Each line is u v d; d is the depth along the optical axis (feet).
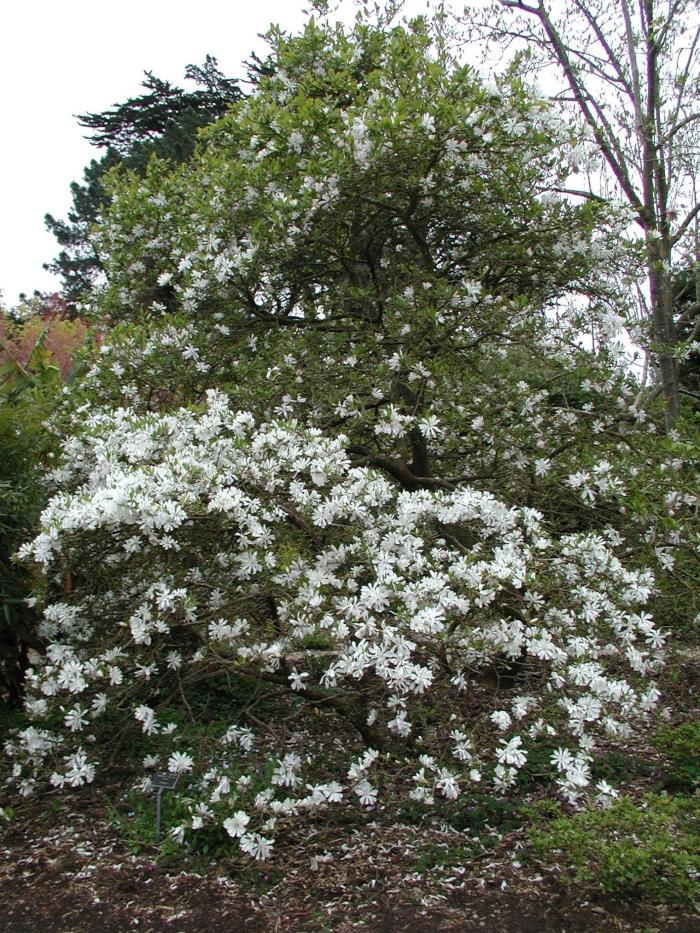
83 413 15.88
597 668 10.66
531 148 15.40
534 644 10.70
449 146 14.78
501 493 16.84
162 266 20.07
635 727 15.78
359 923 9.33
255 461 11.83
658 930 9.05
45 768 12.64
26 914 9.59
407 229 18.11
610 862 9.18
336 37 18.10
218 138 19.98
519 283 17.63
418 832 11.39
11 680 14.80
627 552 13.66
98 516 10.34
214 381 17.72
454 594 10.27
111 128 66.28
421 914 9.48
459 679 11.07
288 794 11.39
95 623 13.23
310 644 11.27
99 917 9.50
